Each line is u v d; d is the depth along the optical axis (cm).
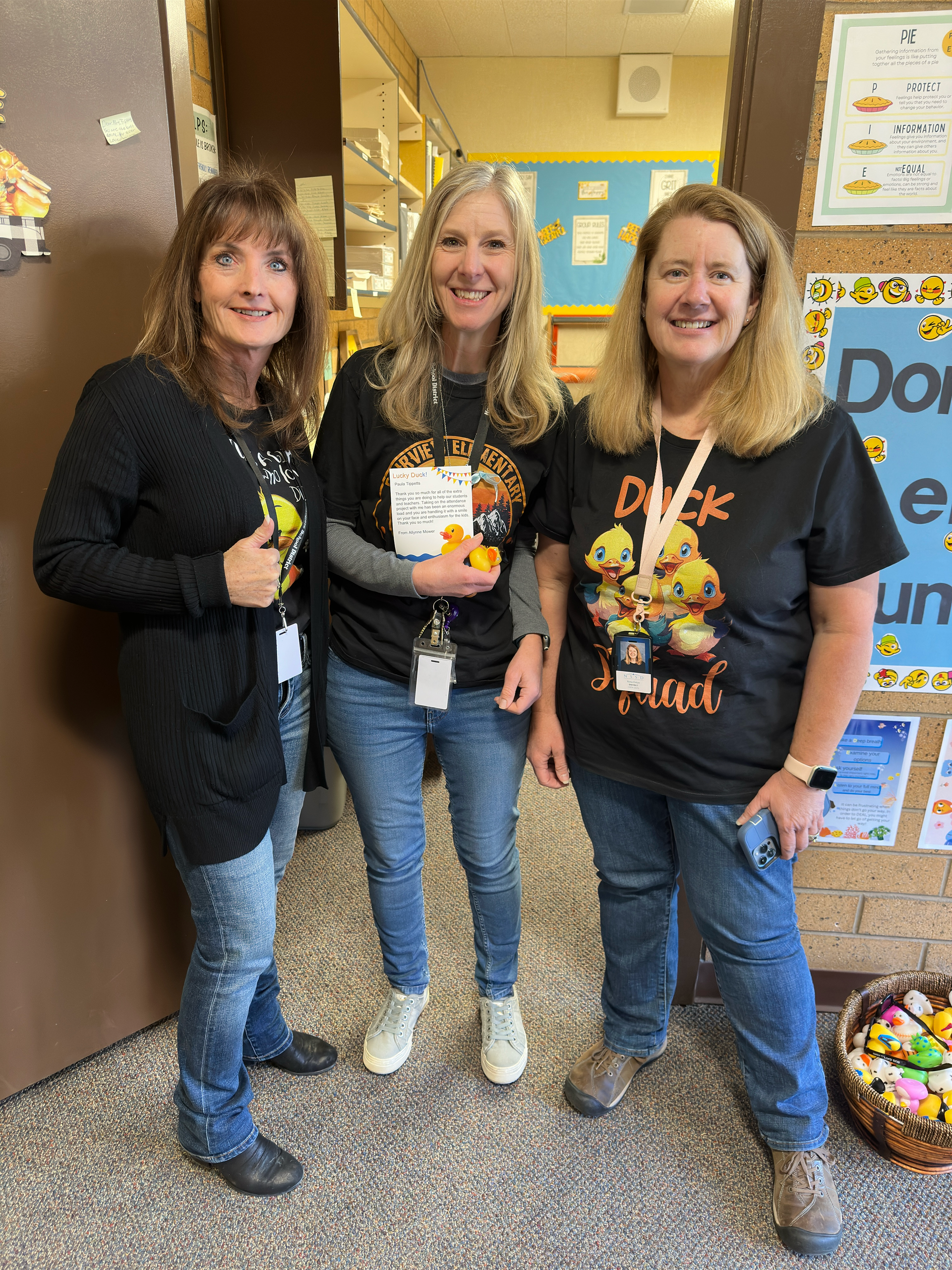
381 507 137
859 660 118
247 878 122
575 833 256
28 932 149
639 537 122
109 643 148
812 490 112
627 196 501
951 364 147
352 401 138
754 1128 154
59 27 122
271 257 114
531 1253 131
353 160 265
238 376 123
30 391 130
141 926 166
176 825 118
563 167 499
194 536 111
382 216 323
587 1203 139
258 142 218
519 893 159
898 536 114
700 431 121
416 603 138
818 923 180
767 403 112
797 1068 134
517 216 124
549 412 136
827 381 150
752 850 121
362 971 194
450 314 128
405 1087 162
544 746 145
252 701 117
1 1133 150
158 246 141
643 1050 159
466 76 488
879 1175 144
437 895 224
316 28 203
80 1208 137
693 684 123
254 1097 159
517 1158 147
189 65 143
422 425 133
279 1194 140
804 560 117
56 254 129
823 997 184
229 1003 127
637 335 122
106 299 136
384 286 306
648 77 471
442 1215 137
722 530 116
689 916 178
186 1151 141
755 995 132
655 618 121
